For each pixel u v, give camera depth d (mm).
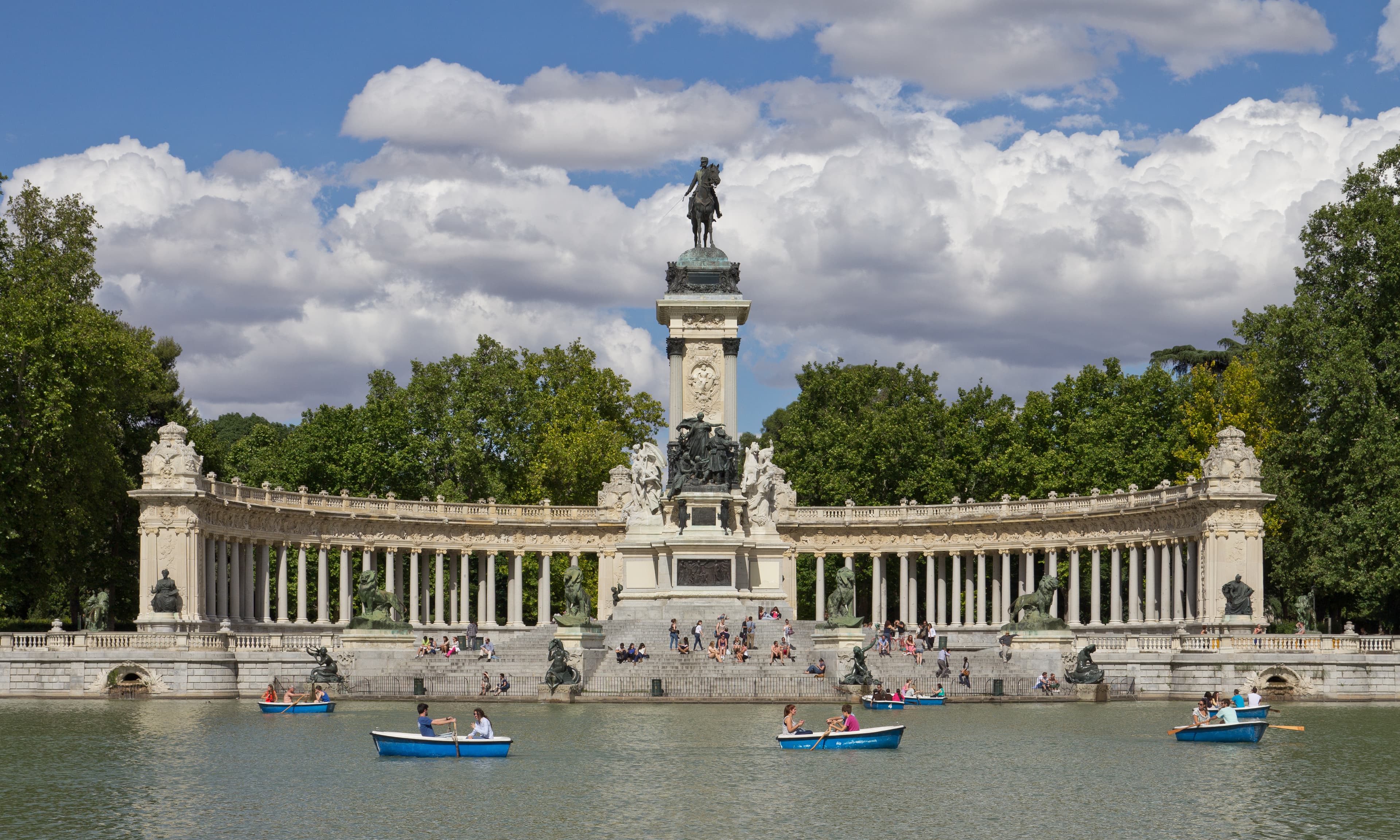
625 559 128875
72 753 65062
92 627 102562
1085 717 83625
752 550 130875
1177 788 56031
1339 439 113375
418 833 47406
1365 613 111688
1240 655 96688
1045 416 152750
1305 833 47656
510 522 143500
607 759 63312
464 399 159875
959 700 95188
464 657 102375
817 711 87062
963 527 143000
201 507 114750
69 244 120562
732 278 135750
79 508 111375
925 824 49031
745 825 48781
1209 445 140750
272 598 160000
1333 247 121438
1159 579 137500
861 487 159500
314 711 84000
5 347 104438
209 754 65000
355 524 135500
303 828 48188
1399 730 76000
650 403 169375
